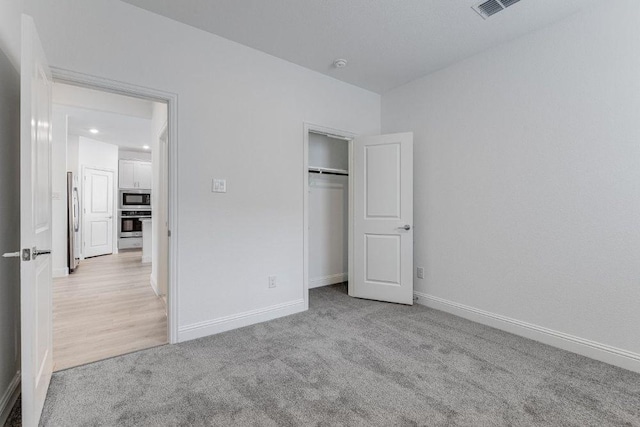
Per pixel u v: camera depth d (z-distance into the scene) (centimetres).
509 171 268
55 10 193
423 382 187
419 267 342
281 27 249
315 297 367
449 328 273
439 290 323
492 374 197
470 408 163
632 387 183
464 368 204
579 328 228
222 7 223
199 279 252
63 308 331
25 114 136
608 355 213
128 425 150
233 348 232
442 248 320
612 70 212
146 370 200
